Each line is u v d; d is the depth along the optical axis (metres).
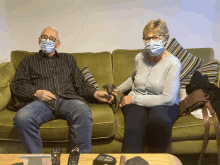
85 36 2.34
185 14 2.23
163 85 1.43
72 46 2.38
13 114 1.52
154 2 2.20
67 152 1.49
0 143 1.48
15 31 2.34
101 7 2.23
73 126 1.36
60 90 1.61
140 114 1.39
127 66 1.89
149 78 1.46
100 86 1.87
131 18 2.26
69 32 2.32
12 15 2.28
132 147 1.27
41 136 1.40
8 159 0.97
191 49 1.94
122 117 1.51
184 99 1.54
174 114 1.40
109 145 1.50
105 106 1.65
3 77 1.64
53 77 1.64
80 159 0.97
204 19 2.23
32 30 2.33
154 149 1.35
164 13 2.23
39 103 1.47
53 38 1.61
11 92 1.65
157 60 1.45
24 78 1.63
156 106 1.42
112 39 2.34
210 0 2.16
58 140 1.43
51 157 0.89
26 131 1.29
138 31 2.30
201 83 1.54
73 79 1.74
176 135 1.39
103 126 1.42
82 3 2.22
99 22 2.28
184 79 1.74
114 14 2.25
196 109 1.48
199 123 1.38
